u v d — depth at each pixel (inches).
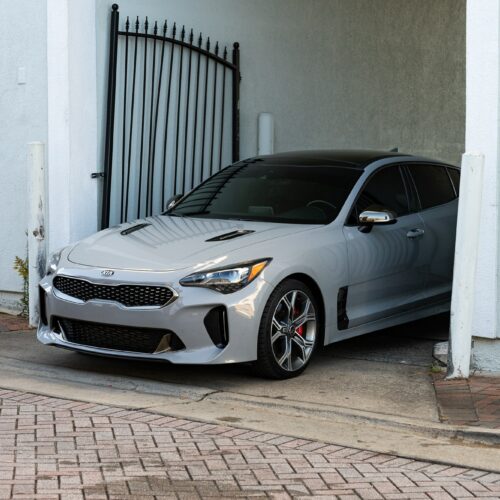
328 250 281.4
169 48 403.9
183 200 328.2
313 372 280.8
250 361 259.9
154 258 266.4
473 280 262.8
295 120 457.7
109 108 374.0
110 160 374.6
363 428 229.0
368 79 490.3
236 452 207.6
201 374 278.2
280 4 449.1
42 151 346.6
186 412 240.2
